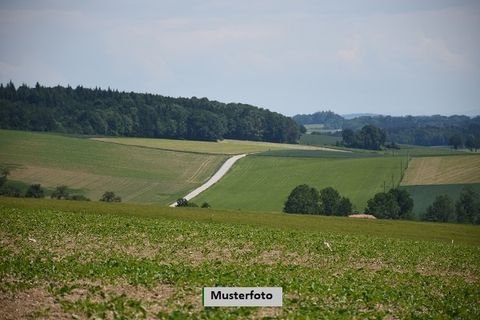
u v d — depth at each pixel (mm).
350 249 52438
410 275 38969
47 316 22438
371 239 63438
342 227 80562
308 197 134375
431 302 29688
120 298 25234
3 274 29266
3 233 48938
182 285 29219
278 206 138625
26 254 37062
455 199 140500
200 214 84938
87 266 32531
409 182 153500
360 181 155375
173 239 50781
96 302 24516
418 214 135500
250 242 52531
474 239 76312
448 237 76312
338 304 27609
